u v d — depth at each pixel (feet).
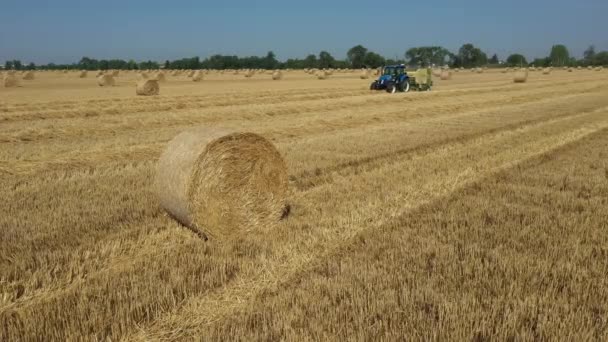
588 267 17.43
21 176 31.50
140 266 17.88
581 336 12.86
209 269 17.67
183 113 65.51
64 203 25.43
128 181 30.45
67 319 14.01
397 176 31.42
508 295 15.11
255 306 14.90
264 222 22.93
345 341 12.80
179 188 21.22
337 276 16.61
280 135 49.42
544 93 104.58
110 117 61.16
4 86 129.70
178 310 14.74
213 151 21.42
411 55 420.77
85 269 17.52
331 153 39.06
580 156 38.01
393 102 84.79
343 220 22.75
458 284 16.10
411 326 13.26
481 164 34.81
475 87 130.00
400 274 16.67
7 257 18.12
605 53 426.51
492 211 23.99
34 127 51.16
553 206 24.99
